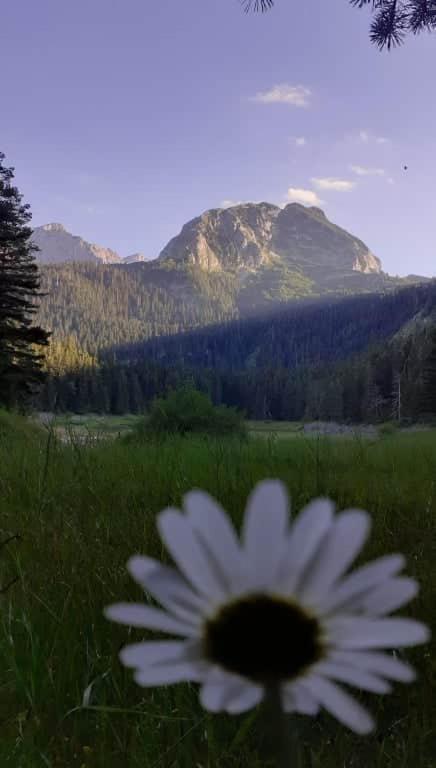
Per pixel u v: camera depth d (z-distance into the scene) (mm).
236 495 4055
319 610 441
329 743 1844
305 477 5090
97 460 5547
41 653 2064
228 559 452
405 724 1928
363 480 5152
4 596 2518
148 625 448
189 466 5566
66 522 3471
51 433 4805
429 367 76812
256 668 428
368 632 438
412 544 3346
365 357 163375
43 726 1876
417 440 9766
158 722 1872
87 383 107062
